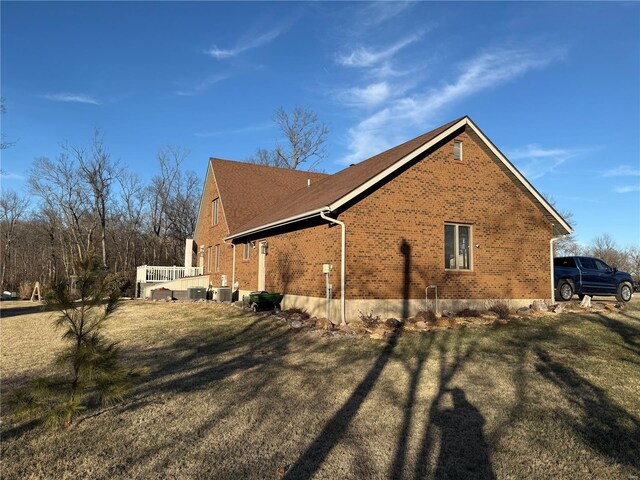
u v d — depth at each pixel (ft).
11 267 149.79
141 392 22.68
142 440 16.81
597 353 30.40
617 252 176.55
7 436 17.33
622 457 15.34
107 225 143.74
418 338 35.60
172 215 147.64
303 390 22.77
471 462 15.07
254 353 31.50
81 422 18.65
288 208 56.70
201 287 73.41
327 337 35.86
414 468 14.65
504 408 20.04
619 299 60.70
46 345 34.58
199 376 25.68
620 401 20.80
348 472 14.37
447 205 47.62
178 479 13.91
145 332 40.29
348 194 41.50
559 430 17.58
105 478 14.01
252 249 64.23
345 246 41.93
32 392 17.13
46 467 14.74
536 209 53.31
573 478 13.99
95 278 18.66
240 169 86.38
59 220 138.72
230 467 14.67
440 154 47.88
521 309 48.80
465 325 40.70
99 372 17.74
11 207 151.64
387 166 43.75
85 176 126.00
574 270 59.77
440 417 19.03
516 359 29.04
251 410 19.94
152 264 150.00
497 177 51.11
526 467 14.70
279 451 15.84
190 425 18.26
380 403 20.80
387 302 43.34
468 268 48.93
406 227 45.06
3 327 44.83
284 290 52.60
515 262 51.24
